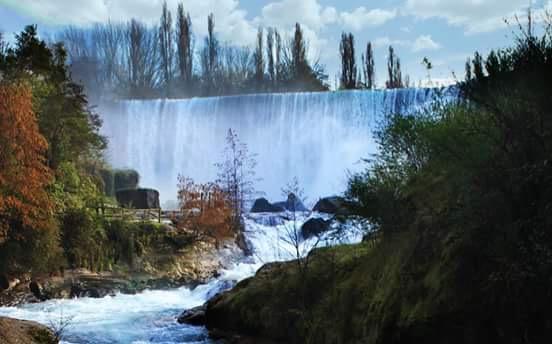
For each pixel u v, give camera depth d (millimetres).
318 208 28516
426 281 6504
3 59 27188
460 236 6078
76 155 28703
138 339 12867
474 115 6898
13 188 19734
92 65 77250
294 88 82000
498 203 5672
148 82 80750
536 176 5336
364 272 8758
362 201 9047
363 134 42750
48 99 26500
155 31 82500
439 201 7086
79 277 21406
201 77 84188
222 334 12211
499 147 6012
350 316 8430
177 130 48000
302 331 9922
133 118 48188
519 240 5332
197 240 26781
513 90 6215
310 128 45312
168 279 23016
